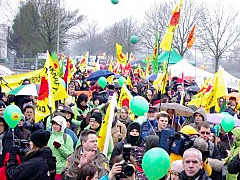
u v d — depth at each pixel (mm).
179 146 6312
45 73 8406
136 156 6504
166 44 9305
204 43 42844
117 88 13922
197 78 19078
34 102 11008
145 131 8047
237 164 5742
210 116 8898
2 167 6043
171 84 18047
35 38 45938
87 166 4844
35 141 5680
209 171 5996
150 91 12805
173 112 8852
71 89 12812
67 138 6973
